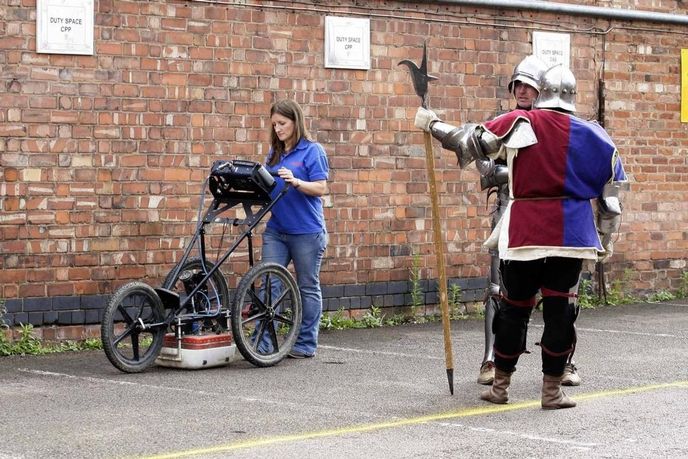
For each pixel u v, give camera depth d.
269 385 9.55
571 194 8.43
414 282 13.96
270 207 10.64
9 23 11.43
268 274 10.56
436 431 7.80
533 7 14.82
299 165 10.91
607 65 15.68
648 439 7.58
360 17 13.55
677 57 16.27
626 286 16.02
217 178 10.67
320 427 7.91
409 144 13.94
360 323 13.55
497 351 8.75
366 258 13.69
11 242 11.45
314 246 10.99
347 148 13.51
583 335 12.75
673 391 9.34
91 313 11.84
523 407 8.68
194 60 12.43
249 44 12.78
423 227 14.08
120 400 8.84
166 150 12.25
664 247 16.33
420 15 14.02
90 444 7.34
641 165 16.03
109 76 11.93
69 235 11.73
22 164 11.50
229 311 10.58
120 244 12.00
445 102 14.26
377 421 8.14
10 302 11.45
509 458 7.05
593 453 7.19
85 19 11.77
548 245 8.39
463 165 8.58
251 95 12.80
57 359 10.99
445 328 9.17
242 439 7.52
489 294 9.55
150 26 12.16
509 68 14.73
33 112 11.55
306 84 13.18
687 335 12.79
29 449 7.20
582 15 15.34
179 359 10.27
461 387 9.52
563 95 8.52
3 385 9.51
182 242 12.36
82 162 11.80
